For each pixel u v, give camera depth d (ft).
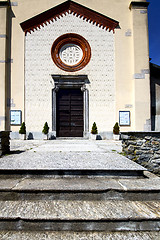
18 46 34.40
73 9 34.91
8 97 33.71
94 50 34.81
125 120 33.63
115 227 6.39
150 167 12.51
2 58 33.24
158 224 6.43
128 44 34.76
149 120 32.91
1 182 8.37
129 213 6.62
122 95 34.12
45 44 34.63
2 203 7.27
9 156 12.60
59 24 34.88
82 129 35.27
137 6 34.37
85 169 9.05
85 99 34.24
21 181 8.53
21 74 34.04
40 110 33.78
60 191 7.58
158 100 35.17
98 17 34.76
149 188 7.76
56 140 31.04
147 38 34.17
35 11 35.09
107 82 34.42
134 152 12.89
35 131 33.30
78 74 34.45
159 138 12.57
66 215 6.43
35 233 6.22
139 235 6.17
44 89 34.14
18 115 33.37
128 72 34.42
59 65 34.32
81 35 34.86
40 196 7.57
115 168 9.20
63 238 5.94
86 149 17.11
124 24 34.99
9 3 35.01
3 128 32.53
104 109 34.06
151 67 35.50
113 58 34.76
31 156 12.60
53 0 35.29
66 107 35.58
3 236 6.05
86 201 7.48
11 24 34.68
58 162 10.54
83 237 6.00
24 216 6.36
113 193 7.69
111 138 33.45
